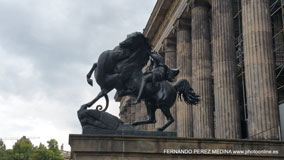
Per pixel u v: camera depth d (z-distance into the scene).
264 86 22.47
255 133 21.95
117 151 12.82
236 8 38.44
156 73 14.64
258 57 23.14
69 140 12.71
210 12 35.66
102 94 14.10
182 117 35.50
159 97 14.48
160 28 48.31
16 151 127.12
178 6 39.97
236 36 39.31
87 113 13.59
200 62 32.75
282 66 32.88
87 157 12.65
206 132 30.45
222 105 26.62
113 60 14.27
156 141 13.23
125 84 14.45
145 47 14.94
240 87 37.56
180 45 39.22
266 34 23.67
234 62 27.92
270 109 22.03
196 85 32.28
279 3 34.75
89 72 14.71
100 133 13.47
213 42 28.91
